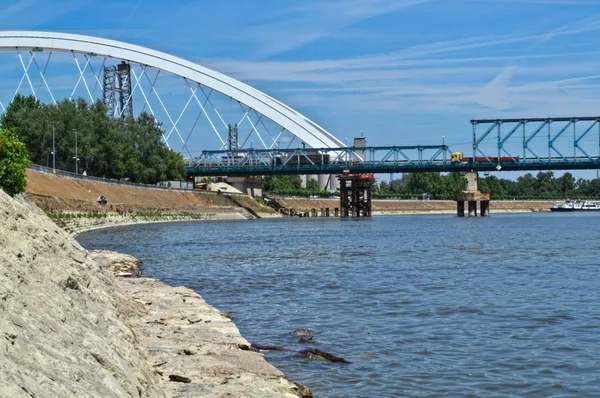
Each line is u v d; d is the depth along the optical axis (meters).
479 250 65.31
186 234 96.62
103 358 11.11
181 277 42.69
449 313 27.92
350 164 184.12
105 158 152.38
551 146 171.50
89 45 187.62
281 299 32.53
